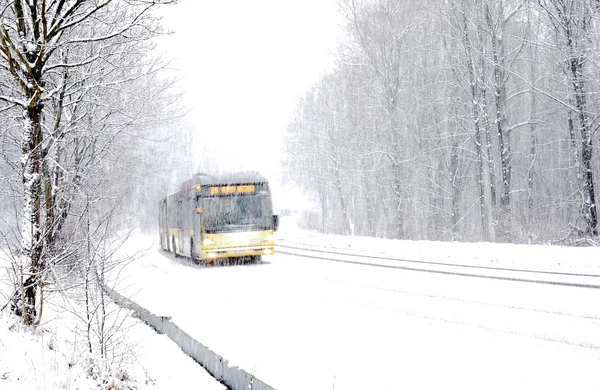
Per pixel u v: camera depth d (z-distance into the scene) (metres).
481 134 36.66
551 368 6.10
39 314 7.47
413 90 39.12
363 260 20.91
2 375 5.36
